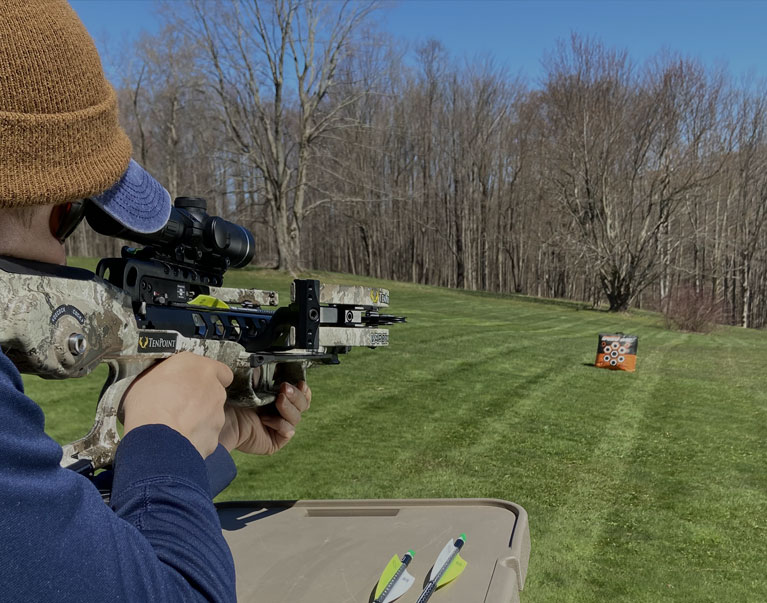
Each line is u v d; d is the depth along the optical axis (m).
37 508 0.53
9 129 0.60
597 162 34.50
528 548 1.82
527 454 6.22
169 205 1.00
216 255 1.31
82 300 0.78
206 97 33.28
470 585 1.44
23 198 0.61
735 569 3.85
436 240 63.91
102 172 0.69
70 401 7.30
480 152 55.19
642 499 5.06
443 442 6.52
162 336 0.97
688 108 36.28
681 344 18.89
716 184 41.78
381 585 1.41
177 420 0.78
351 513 2.01
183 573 0.65
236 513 2.03
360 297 1.69
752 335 24.97
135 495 0.68
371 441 6.47
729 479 5.60
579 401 8.87
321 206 54.06
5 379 0.56
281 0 32.84
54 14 0.65
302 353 1.44
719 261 49.28
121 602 0.57
